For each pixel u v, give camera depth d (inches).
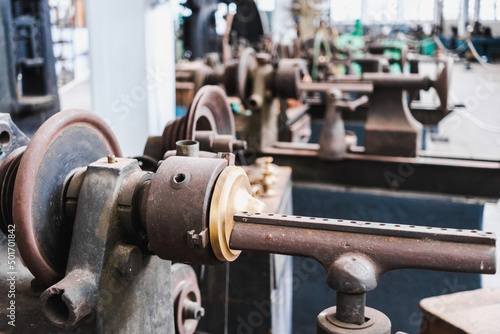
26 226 40.1
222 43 184.2
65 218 45.2
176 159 42.2
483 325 51.3
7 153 50.8
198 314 61.6
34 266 42.3
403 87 112.9
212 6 196.4
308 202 120.4
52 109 142.3
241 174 42.2
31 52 136.1
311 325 122.6
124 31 122.4
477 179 111.3
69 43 289.3
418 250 36.0
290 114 162.1
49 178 43.2
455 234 35.8
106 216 41.6
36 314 47.3
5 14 118.2
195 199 38.8
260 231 39.4
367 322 37.6
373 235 37.3
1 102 119.6
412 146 115.1
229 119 80.9
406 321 114.2
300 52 234.1
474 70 375.9
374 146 117.6
